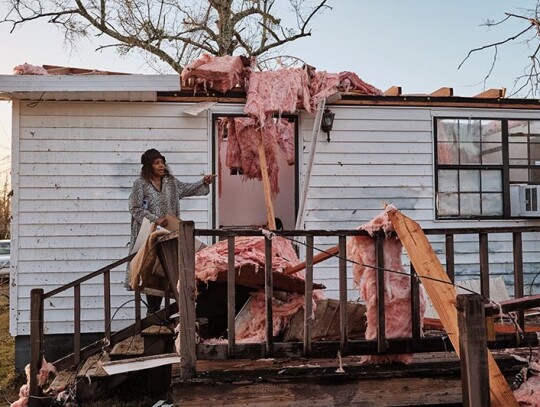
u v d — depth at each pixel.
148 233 4.68
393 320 3.58
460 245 6.98
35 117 6.44
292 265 4.28
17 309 6.32
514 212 7.14
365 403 3.43
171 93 6.57
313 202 6.80
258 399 3.35
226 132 8.84
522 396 3.18
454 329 3.14
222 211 9.81
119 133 6.57
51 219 6.43
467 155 7.10
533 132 7.25
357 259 3.63
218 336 4.62
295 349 3.48
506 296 6.17
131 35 13.49
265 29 13.70
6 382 6.07
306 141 6.81
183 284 3.36
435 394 3.49
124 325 6.51
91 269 6.47
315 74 6.70
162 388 4.99
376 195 6.91
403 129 6.99
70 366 4.79
